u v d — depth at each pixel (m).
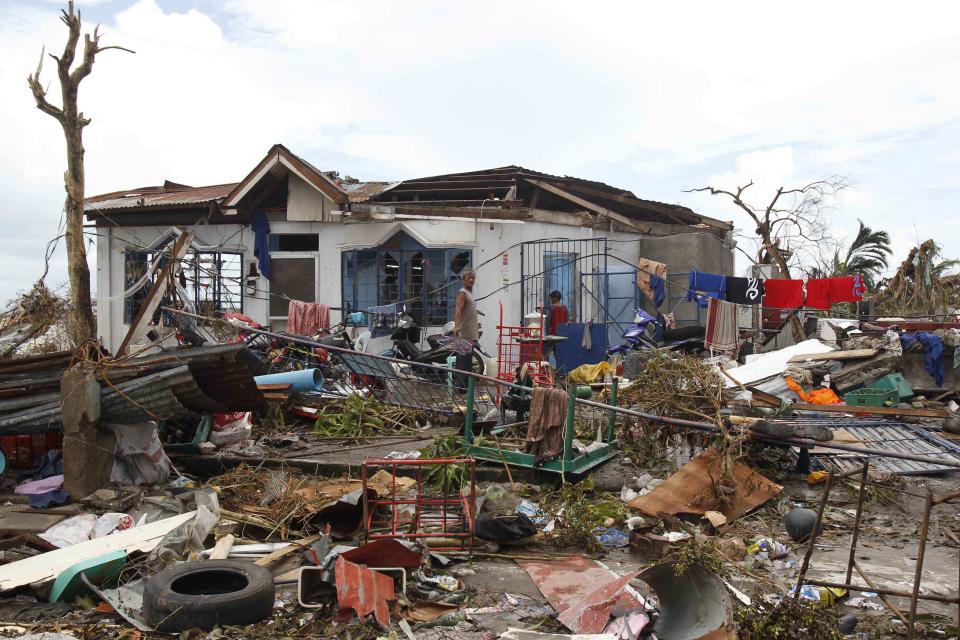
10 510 5.92
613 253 17.73
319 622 4.22
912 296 21.88
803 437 6.71
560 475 7.00
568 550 5.53
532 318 12.20
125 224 17.45
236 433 8.18
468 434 7.54
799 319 17.33
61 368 6.50
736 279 15.07
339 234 15.79
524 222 15.37
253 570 4.51
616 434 8.23
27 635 3.90
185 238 9.51
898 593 4.05
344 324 13.60
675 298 17.34
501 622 4.27
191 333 11.35
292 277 16.17
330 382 11.16
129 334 7.89
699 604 4.12
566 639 3.97
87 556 4.85
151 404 6.21
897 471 7.35
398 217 14.90
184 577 4.45
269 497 6.30
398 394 10.48
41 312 10.23
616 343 16.67
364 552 4.66
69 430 6.09
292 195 15.88
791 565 5.16
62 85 9.07
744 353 15.25
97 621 4.27
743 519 6.26
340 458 7.77
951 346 11.78
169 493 6.29
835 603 4.49
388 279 15.45
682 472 6.59
